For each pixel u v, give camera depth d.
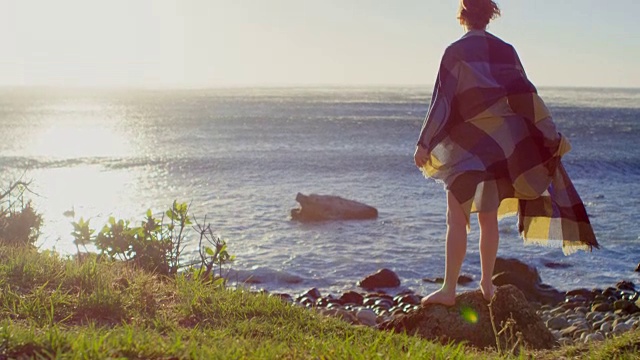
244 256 16.42
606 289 12.72
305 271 15.11
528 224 5.43
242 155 42.09
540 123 5.11
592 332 9.15
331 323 5.85
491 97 5.04
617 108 141.88
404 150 45.16
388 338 5.04
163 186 29.14
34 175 32.81
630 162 37.38
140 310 5.52
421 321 6.06
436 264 15.69
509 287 6.24
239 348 4.19
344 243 17.94
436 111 5.06
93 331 4.26
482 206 5.10
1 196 10.05
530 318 6.12
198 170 34.81
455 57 5.09
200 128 72.06
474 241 17.52
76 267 6.39
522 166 5.09
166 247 8.30
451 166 5.14
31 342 3.93
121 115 111.56
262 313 5.86
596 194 26.30
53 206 23.78
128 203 24.73
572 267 15.34
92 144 52.16
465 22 5.29
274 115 103.06
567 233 5.35
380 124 77.62
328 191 27.31
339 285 14.06
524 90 5.09
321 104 166.88
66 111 134.12
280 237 18.67
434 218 21.39
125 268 6.97
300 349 4.35
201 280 6.98
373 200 25.00
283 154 42.56
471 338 5.93
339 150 45.19
